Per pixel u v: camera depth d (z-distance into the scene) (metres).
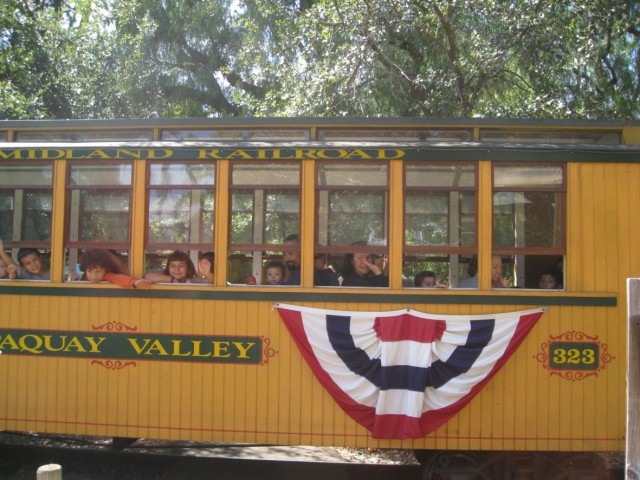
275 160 5.23
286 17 11.05
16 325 5.39
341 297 5.11
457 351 5.03
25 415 5.36
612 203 5.12
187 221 5.30
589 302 5.06
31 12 11.62
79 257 5.51
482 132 5.45
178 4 15.53
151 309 5.26
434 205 5.18
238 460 6.14
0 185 5.51
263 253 5.68
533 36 8.88
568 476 5.23
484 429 5.06
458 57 9.44
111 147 5.33
